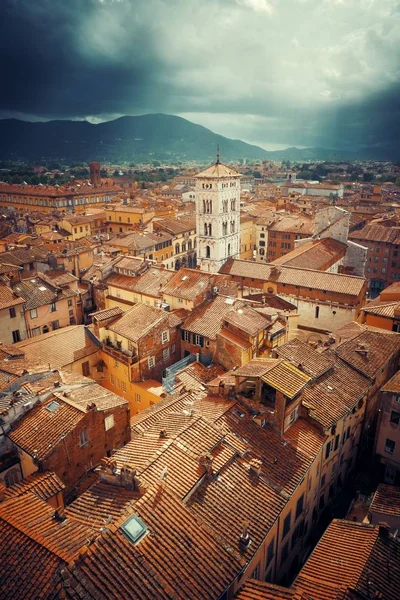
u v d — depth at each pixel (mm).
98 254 119688
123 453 36781
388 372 58812
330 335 65250
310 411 42844
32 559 25125
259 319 63094
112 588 24219
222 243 119750
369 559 31156
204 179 114938
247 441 38594
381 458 49656
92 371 67938
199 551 28234
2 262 98062
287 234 154500
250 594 28125
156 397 59375
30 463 40406
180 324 68688
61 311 87688
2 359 53438
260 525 32188
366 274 139750
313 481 41688
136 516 28531
